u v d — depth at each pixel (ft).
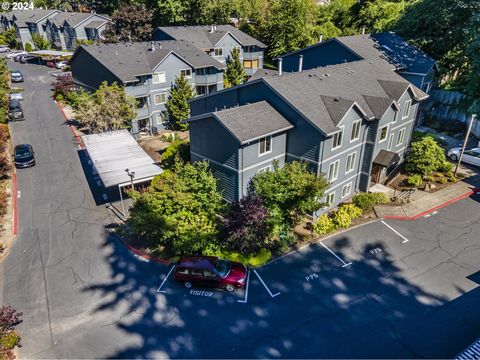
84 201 98.89
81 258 77.25
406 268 73.51
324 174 80.59
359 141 96.02
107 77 140.67
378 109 94.84
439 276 71.10
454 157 119.75
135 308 64.75
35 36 309.42
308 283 69.87
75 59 159.84
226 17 260.21
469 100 131.34
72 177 111.45
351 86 104.22
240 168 83.87
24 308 64.75
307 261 75.87
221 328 60.49
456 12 141.38
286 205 78.95
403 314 62.54
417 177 104.58
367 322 61.11
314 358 55.11
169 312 63.82
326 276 71.61
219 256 75.56
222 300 66.23
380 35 156.66
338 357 55.16
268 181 79.25
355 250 79.05
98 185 107.04
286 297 66.64
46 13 322.14
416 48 151.94
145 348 57.26
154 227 72.49
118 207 95.96
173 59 148.36
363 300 65.67
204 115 85.76
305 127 85.66
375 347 56.65
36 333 59.98
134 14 219.61
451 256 76.79
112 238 83.66
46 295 67.62
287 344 57.41
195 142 94.38
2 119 144.05
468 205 95.45
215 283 67.67
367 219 90.12
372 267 73.87
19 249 80.23
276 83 91.81
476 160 115.03
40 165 119.03
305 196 77.25
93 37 278.26
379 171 105.70
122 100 131.03
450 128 144.56
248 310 63.98
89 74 153.07
